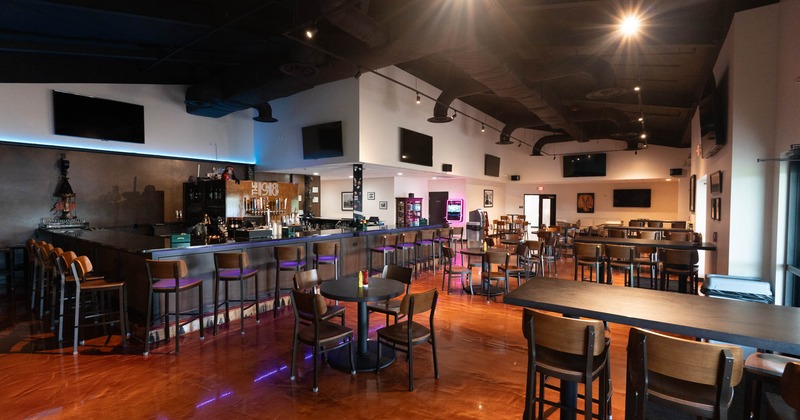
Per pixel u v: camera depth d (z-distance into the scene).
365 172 9.86
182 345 3.97
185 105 8.43
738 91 4.17
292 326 4.59
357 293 3.30
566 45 5.61
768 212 4.05
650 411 2.52
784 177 3.80
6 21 5.14
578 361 2.15
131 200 7.73
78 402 2.85
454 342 4.06
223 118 9.06
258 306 4.98
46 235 6.64
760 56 4.04
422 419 2.63
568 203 14.42
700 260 7.34
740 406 2.43
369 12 5.61
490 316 4.97
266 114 7.87
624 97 7.73
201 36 5.39
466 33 4.29
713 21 4.69
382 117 7.80
